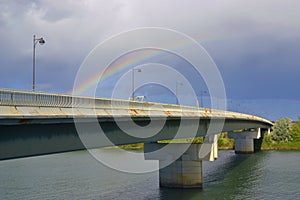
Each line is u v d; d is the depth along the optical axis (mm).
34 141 20797
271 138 123625
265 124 120688
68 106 23125
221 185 52875
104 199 43406
